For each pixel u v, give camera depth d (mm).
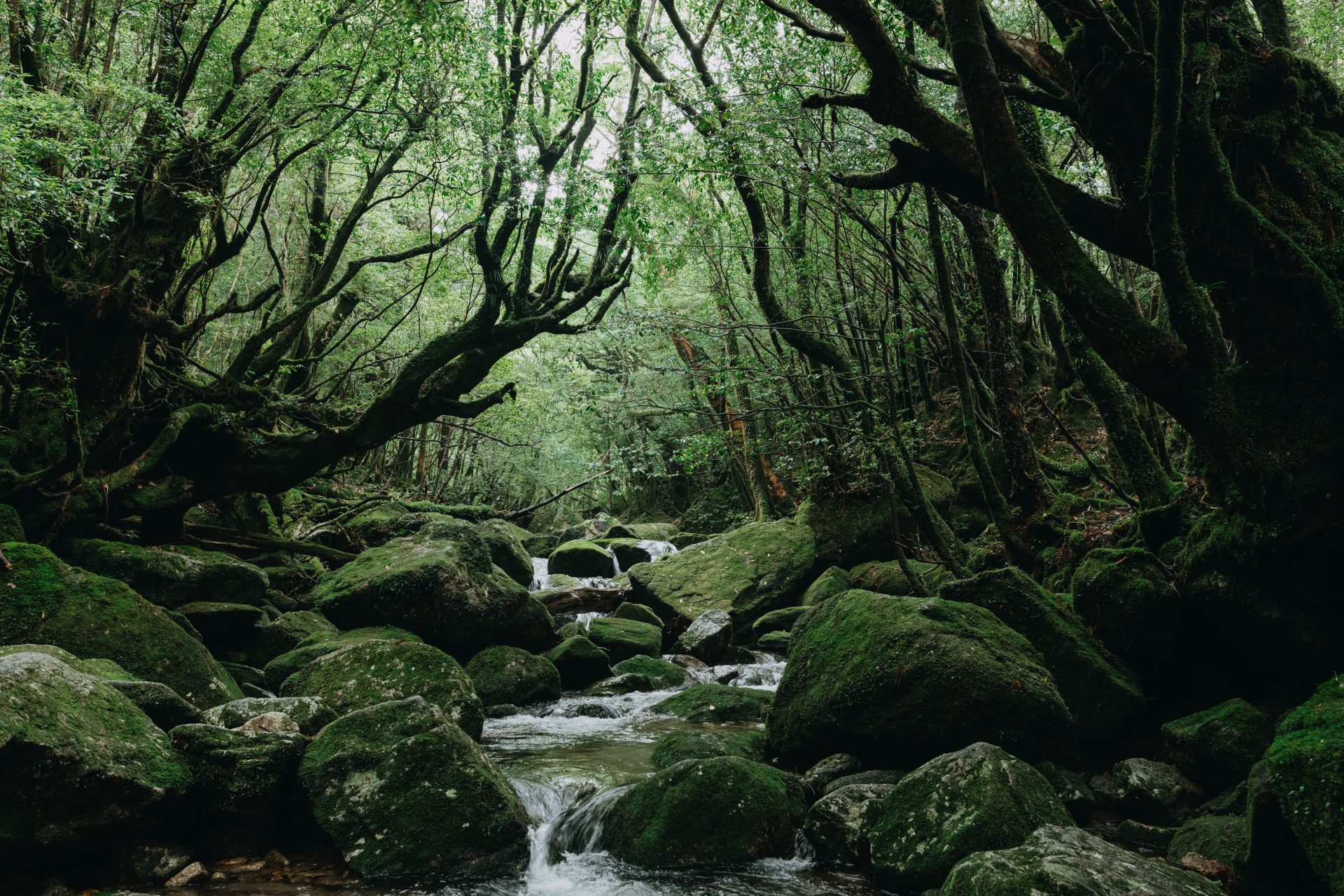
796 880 5574
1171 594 7055
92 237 11125
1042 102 6805
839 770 6906
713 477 30875
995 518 10430
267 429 14484
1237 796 5598
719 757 6688
